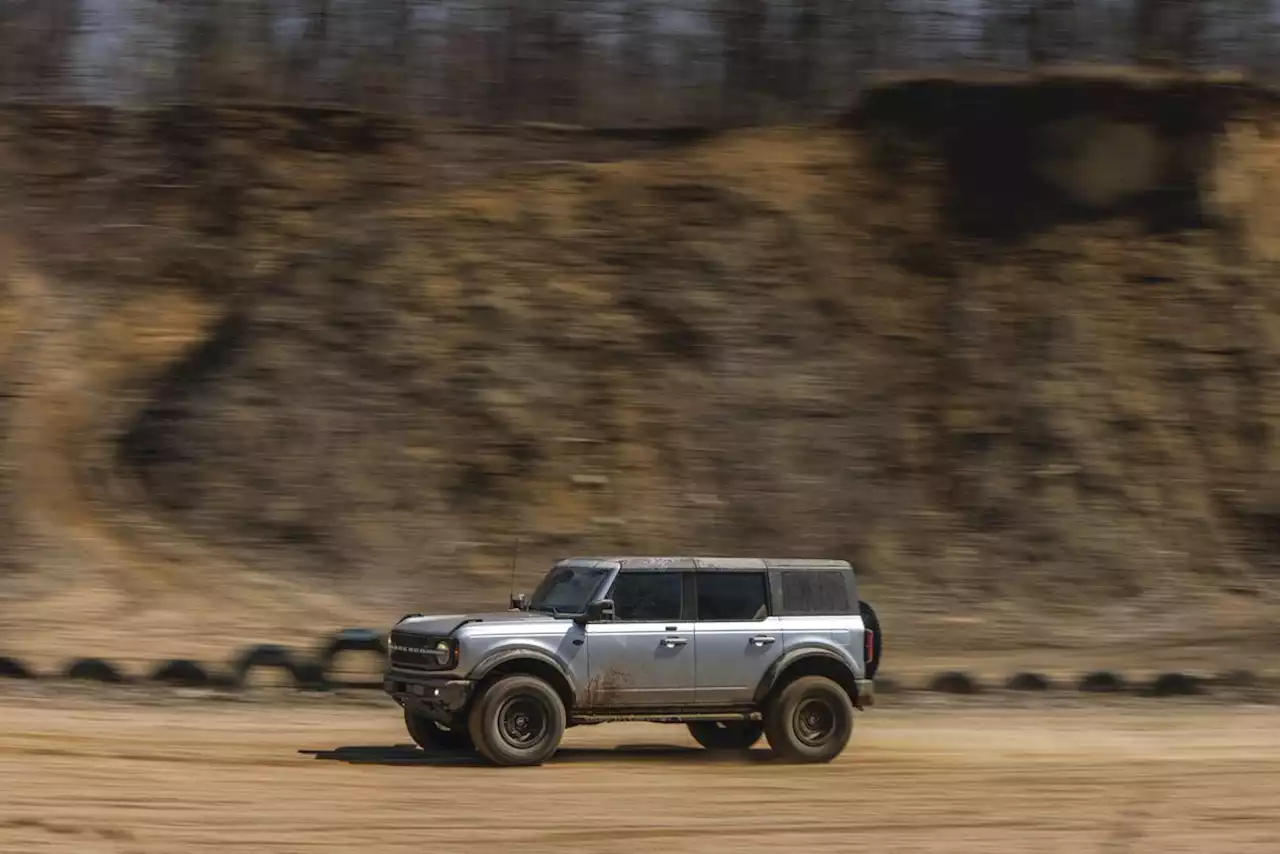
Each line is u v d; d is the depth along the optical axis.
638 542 76.56
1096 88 103.19
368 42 124.62
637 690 36.66
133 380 92.62
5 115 113.31
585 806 30.89
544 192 97.31
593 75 121.81
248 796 31.17
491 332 87.00
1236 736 44.94
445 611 69.19
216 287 104.31
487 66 122.81
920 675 58.59
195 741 39.41
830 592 38.75
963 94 104.56
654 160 101.38
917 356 88.81
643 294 90.31
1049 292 92.75
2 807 29.34
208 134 112.44
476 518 77.00
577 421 82.56
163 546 73.75
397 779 33.66
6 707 44.44
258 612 66.44
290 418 81.56
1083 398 85.88
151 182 110.25
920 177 100.12
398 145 111.19
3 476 76.94
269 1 126.62
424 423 81.50
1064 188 99.25
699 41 123.25
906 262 95.00
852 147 102.75
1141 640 67.88
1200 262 94.44
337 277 90.75
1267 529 80.38
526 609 38.75
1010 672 60.16
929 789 34.25
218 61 123.56
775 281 92.19
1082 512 79.38
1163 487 81.75
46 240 105.62
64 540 72.25
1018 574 75.25
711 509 78.75
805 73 121.00
